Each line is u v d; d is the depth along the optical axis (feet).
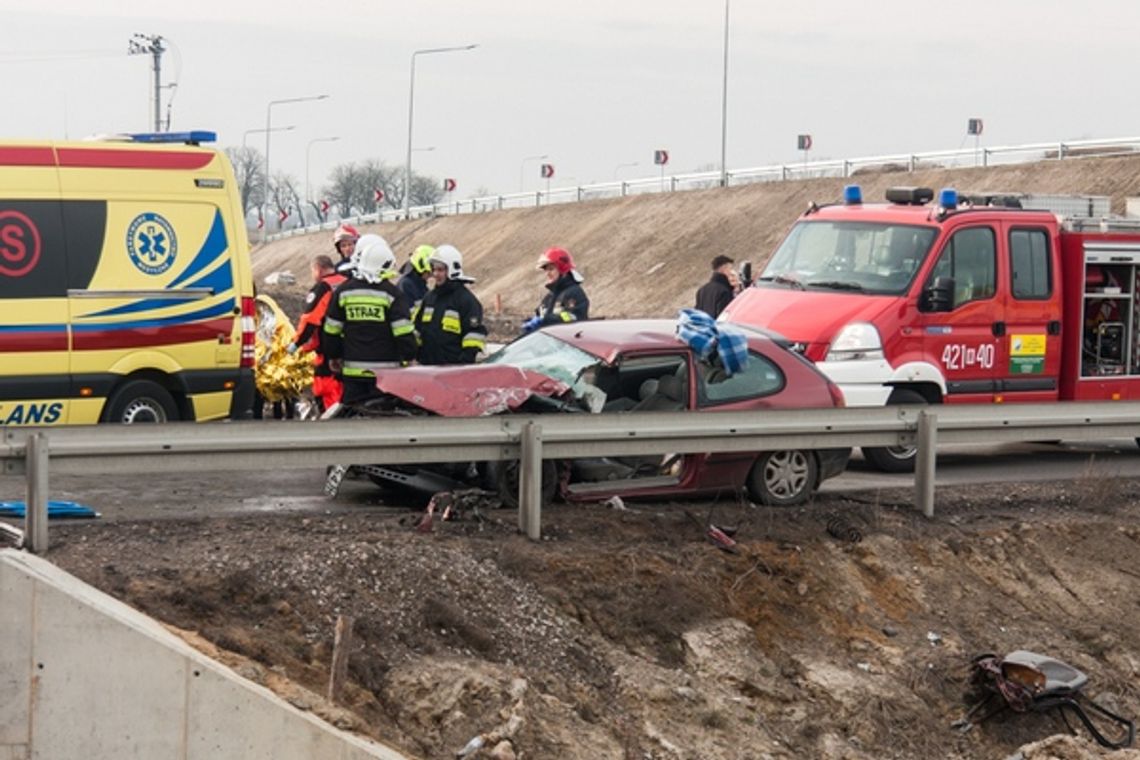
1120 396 55.57
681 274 177.27
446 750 27.50
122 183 45.47
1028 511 43.16
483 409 36.78
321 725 25.36
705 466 39.29
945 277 51.13
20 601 24.41
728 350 40.22
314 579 30.35
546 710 28.86
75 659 24.63
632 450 36.73
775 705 32.19
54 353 43.93
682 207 197.36
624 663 31.24
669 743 29.55
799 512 39.50
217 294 46.98
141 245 45.62
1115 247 54.95
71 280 44.34
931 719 33.32
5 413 43.42
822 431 39.70
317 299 48.44
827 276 52.75
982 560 39.29
